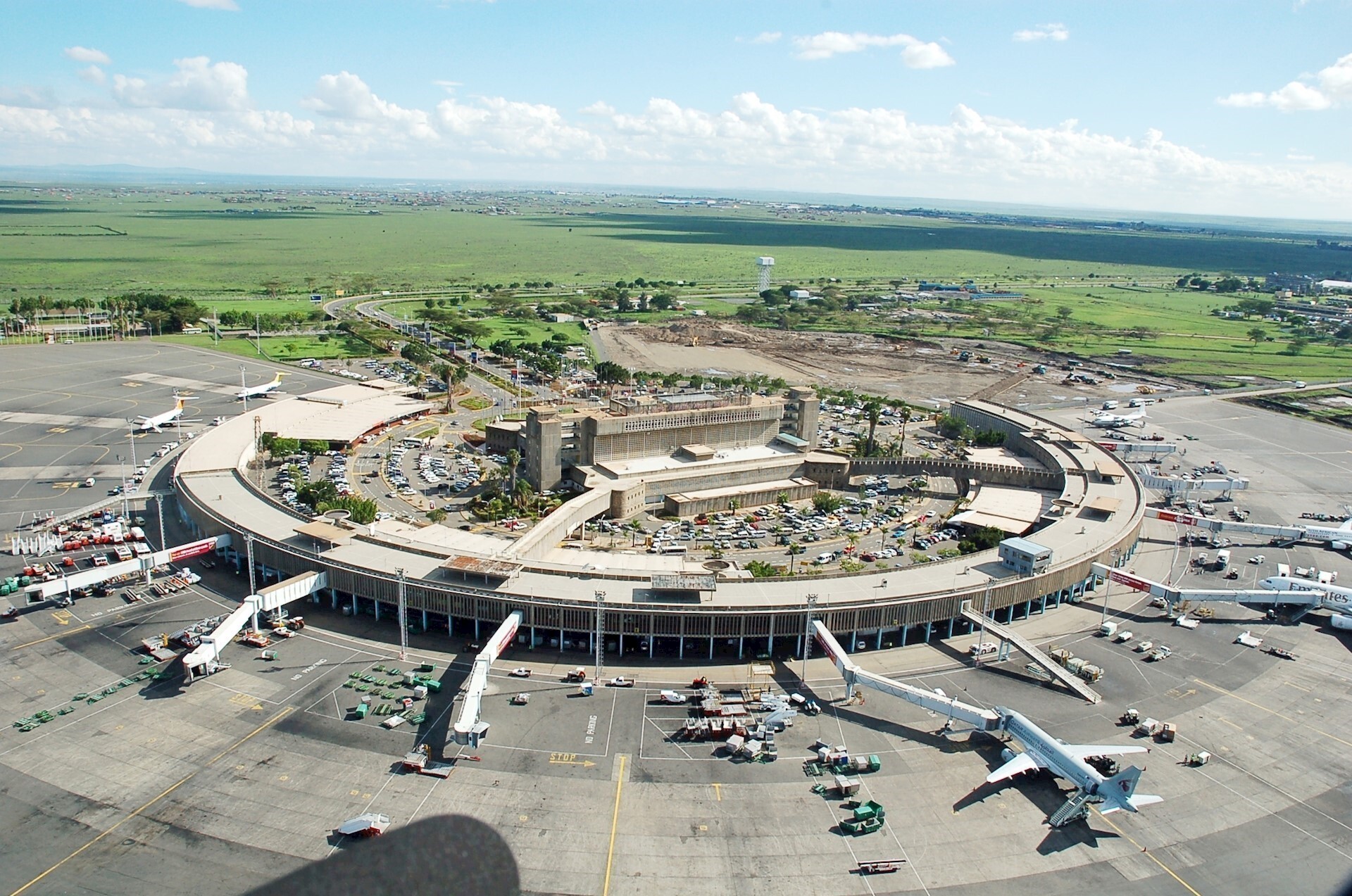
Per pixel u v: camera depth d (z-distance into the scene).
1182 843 132.75
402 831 128.25
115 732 149.50
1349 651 195.38
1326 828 137.25
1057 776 144.88
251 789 136.25
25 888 115.44
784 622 181.62
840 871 124.44
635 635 181.25
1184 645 196.12
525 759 146.12
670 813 134.50
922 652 188.75
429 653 180.50
